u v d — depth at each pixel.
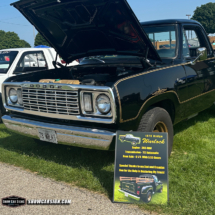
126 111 2.85
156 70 3.40
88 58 4.88
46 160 3.81
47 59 6.60
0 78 5.66
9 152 4.14
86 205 2.68
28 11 3.90
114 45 3.99
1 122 5.98
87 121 2.92
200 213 2.43
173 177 3.11
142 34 3.33
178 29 4.04
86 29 3.89
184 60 3.96
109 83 2.82
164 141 2.70
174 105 3.69
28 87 3.35
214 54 4.85
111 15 3.38
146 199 2.63
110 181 3.07
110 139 2.79
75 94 2.93
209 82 4.44
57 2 3.52
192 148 3.96
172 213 2.46
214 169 3.30
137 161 2.71
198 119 5.36
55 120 3.27
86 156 3.86
